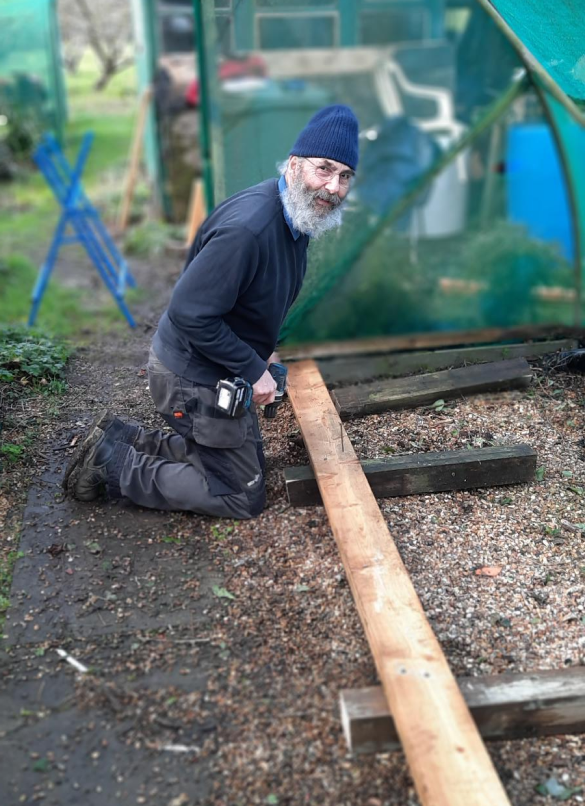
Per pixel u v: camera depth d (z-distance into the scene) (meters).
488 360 4.38
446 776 1.99
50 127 14.30
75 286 8.35
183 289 2.80
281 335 4.54
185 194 10.05
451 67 8.40
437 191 8.29
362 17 8.35
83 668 2.54
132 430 3.33
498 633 2.69
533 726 2.36
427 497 3.34
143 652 2.60
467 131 8.38
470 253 7.98
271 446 3.68
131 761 2.25
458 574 2.93
